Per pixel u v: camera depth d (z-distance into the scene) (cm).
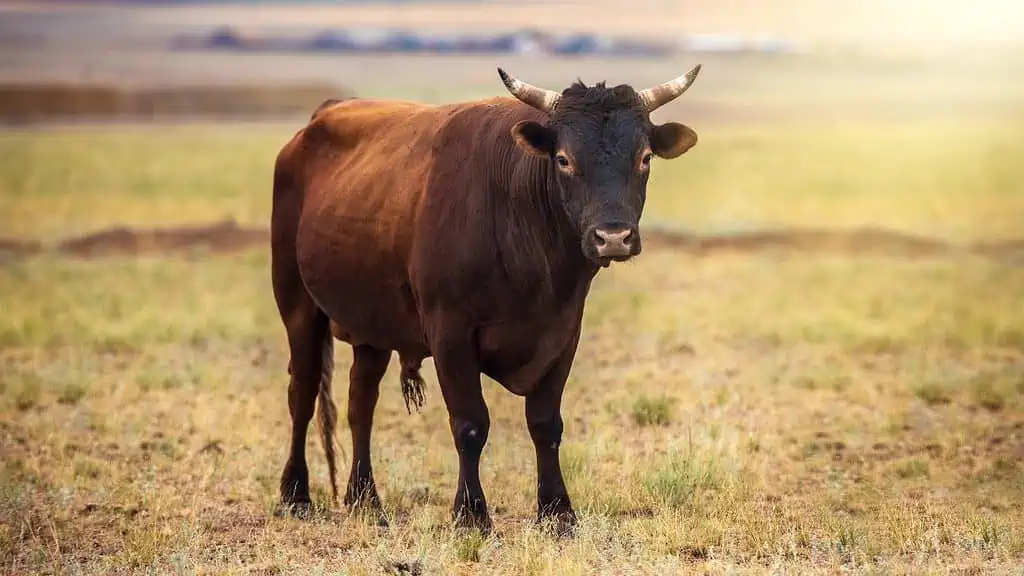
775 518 3061
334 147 3491
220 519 3200
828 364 5319
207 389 4859
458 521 2902
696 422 4238
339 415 4506
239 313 6662
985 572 2580
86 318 6475
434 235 2920
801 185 18112
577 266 2866
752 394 4731
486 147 2912
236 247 10225
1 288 7556
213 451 3919
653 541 2836
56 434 4072
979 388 4691
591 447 3709
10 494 3300
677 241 10744
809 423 4256
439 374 2938
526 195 2830
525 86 2830
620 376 5072
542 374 2973
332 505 3366
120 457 3856
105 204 14425
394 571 2655
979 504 3238
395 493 3356
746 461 3628
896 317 6650
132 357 5559
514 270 2839
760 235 11000
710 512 3097
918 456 3806
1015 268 9194
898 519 2977
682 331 6228
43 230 11694
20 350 5688
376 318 3206
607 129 2730
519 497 3322
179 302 7119
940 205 15388
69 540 3002
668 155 2858
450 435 4088
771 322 6462
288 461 3391
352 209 3206
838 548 2778
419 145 3128
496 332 2898
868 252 10319
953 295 7531
